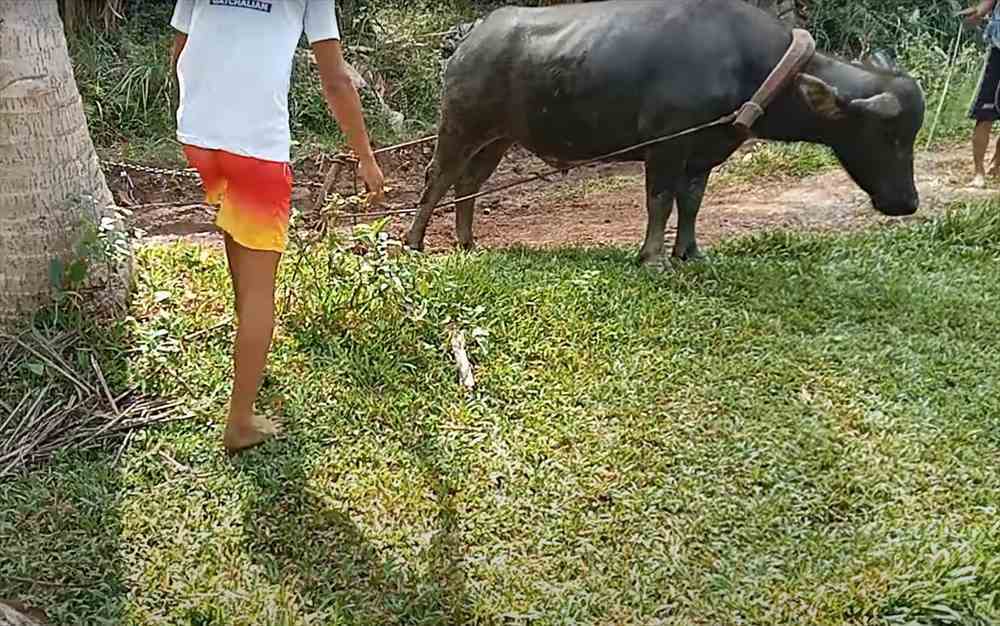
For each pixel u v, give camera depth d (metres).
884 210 6.26
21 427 4.32
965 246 6.82
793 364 5.02
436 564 3.67
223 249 6.39
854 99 5.94
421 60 12.43
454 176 6.68
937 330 5.47
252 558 3.69
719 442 4.38
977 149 8.40
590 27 6.00
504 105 6.31
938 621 3.36
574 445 4.35
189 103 3.82
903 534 3.77
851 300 5.79
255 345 3.98
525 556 3.72
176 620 3.39
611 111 6.00
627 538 3.80
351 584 3.57
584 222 8.58
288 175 3.88
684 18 5.92
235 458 4.21
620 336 5.24
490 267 6.07
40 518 3.84
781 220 7.96
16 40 4.58
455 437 4.41
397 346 5.04
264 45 3.77
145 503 3.95
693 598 3.51
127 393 4.57
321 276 5.44
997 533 3.72
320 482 4.09
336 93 3.98
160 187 9.71
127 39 11.55
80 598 3.46
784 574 3.60
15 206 4.70
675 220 8.23
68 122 4.88
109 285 5.02
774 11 12.95
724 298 5.79
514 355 5.05
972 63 11.97
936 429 4.46
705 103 5.88
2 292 4.78
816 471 4.17
